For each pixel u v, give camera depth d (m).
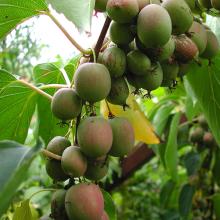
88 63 0.19
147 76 0.20
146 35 0.19
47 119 0.26
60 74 0.27
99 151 0.18
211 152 0.42
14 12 0.21
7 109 0.25
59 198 0.18
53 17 0.21
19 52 0.49
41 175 0.43
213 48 0.23
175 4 0.20
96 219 0.18
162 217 0.47
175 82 0.23
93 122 0.18
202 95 0.26
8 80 0.23
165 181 0.50
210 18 0.28
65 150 0.19
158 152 0.40
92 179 0.19
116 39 0.20
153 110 0.41
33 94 0.25
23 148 0.16
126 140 0.19
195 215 0.44
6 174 0.15
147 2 0.20
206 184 0.44
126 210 0.61
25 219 0.20
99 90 0.19
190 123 0.42
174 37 0.21
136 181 0.63
